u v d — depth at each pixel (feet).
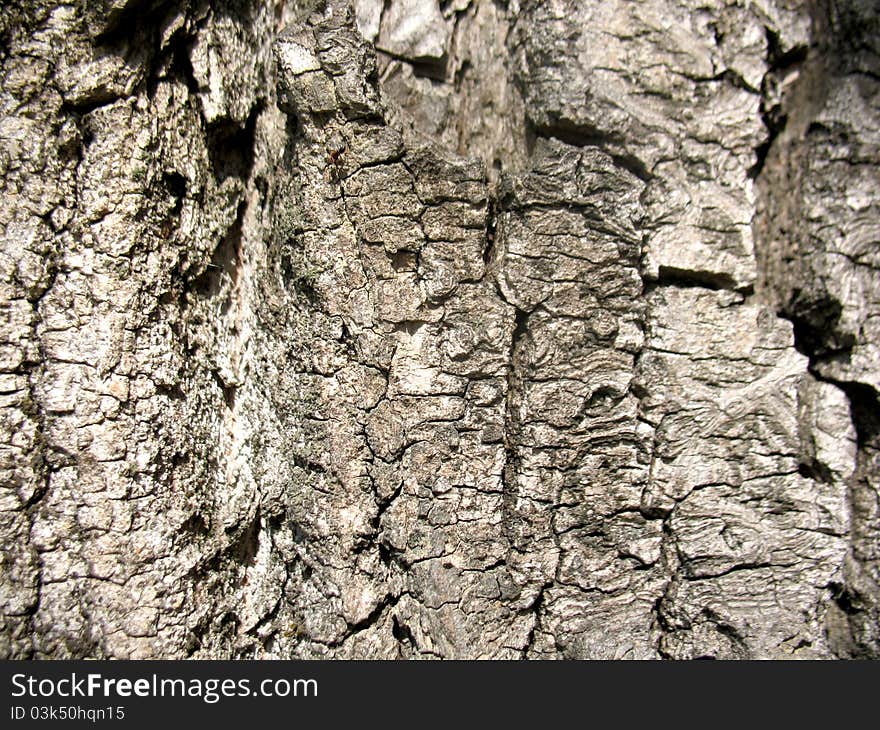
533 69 0.85
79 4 0.82
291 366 0.87
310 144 0.84
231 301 0.91
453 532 0.84
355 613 0.84
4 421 0.81
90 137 0.83
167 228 0.85
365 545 0.84
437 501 0.84
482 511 0.84
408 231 0.84
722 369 0.84
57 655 0.81
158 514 0.83
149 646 0.82
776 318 0.84
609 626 0.84
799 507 0.84
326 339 0.84
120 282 0.83
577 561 0.84
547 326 0.83
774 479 0.84
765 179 0.87
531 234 0.83
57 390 0.82
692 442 0.84
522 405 0.84
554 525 0.84
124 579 0.82
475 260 0.84
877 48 0.84
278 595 0.88
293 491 0.87
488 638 0.83
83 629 0.82
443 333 0.84
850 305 0.83
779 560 0.84
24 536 0.81
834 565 0.84
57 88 0.82
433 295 0.84
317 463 0.85
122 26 0.83
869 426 0.85
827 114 0.84
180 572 0.83
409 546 0.84
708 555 0.84
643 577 0.84
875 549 0.84
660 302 0.84
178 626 0.83
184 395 0.86
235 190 0.90
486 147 0.89
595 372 0.84
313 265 0.84
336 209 0.84
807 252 0.84
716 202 0.83
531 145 0.86
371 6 0.87
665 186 0.83
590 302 0.83
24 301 0.81
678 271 0.84
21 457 0.81
